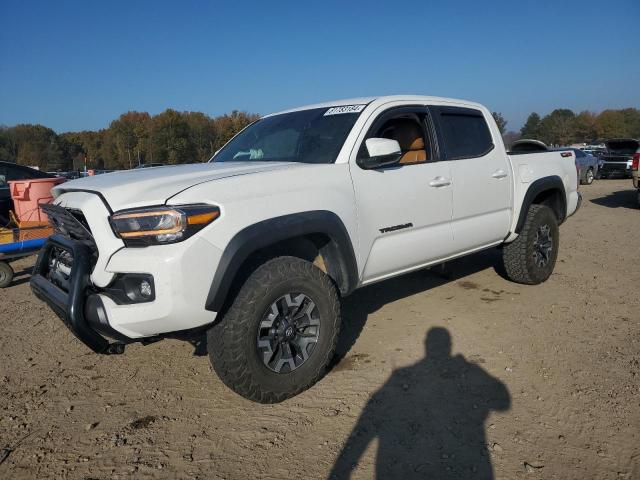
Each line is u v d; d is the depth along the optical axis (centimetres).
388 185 363
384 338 407
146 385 344
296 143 383
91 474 251
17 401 325
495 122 489
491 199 457
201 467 254
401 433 277
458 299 499
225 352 284
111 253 269
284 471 249
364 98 399
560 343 388
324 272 326
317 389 328
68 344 421
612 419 283
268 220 290
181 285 258
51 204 330
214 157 446
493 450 259
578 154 2038
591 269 607
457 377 338
